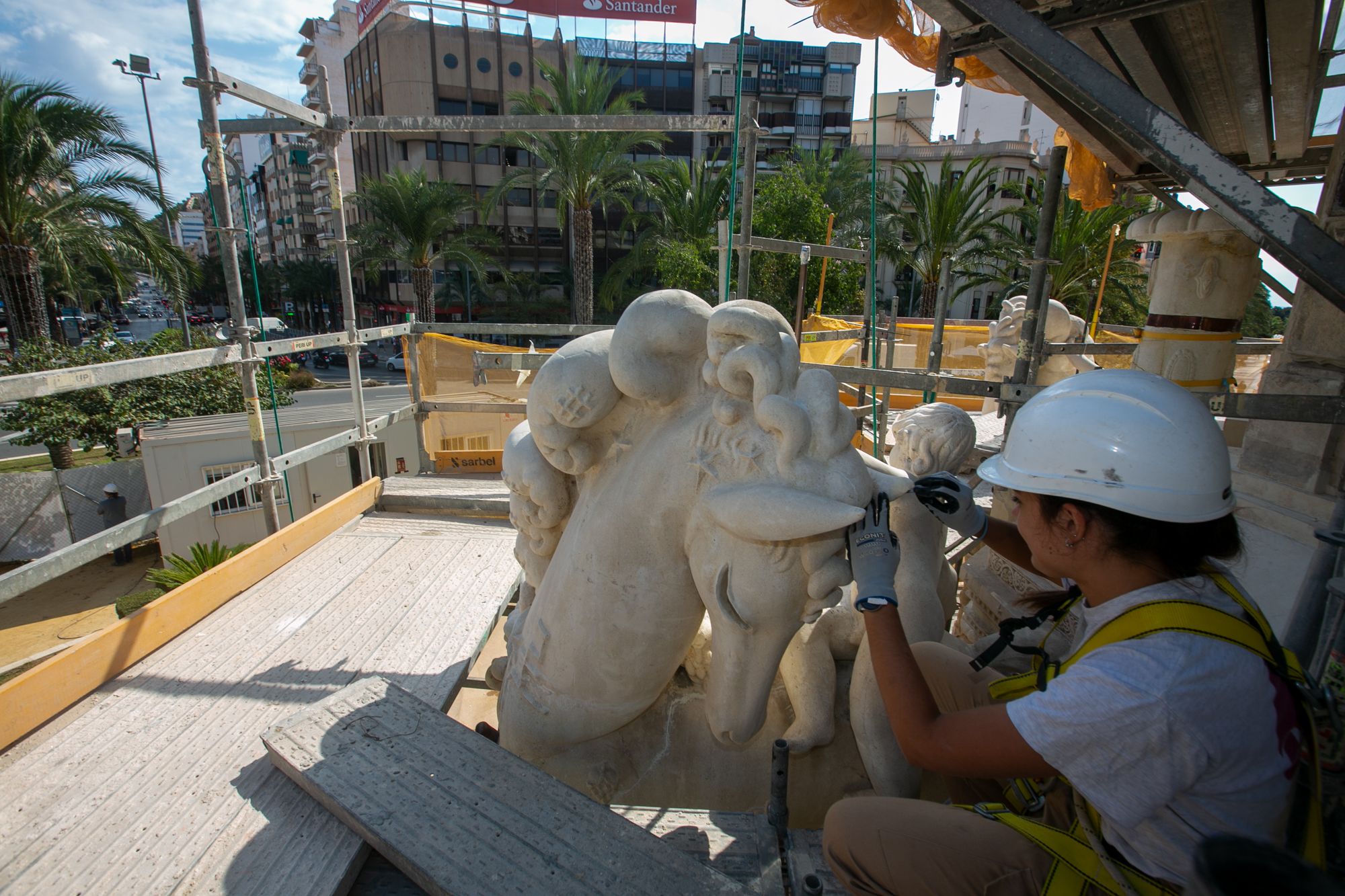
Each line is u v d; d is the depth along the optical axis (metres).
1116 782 1.02
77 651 2.18
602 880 1.44
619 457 1.76
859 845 1.29
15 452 16.48
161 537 9.75
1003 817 1.23
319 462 10.44
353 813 1.59
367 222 24.12
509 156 33.75
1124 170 3.45
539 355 4.18
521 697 1.95
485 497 4.02
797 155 28.69
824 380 1.48
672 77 37.19
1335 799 1.21
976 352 9.09
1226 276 3.29
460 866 1.46
